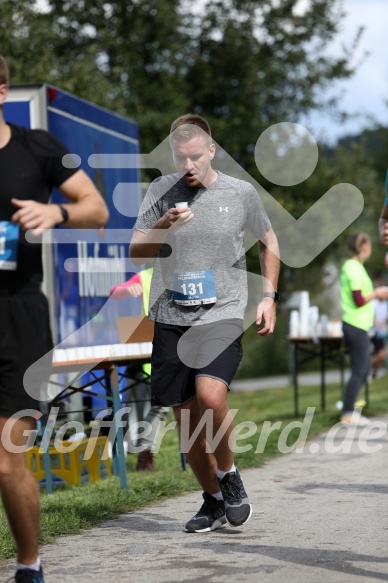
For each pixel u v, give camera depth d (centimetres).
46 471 1577
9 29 3703
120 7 4803
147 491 1500
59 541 1181
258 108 4909
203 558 1060
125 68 4616
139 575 995
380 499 1414
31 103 1917
